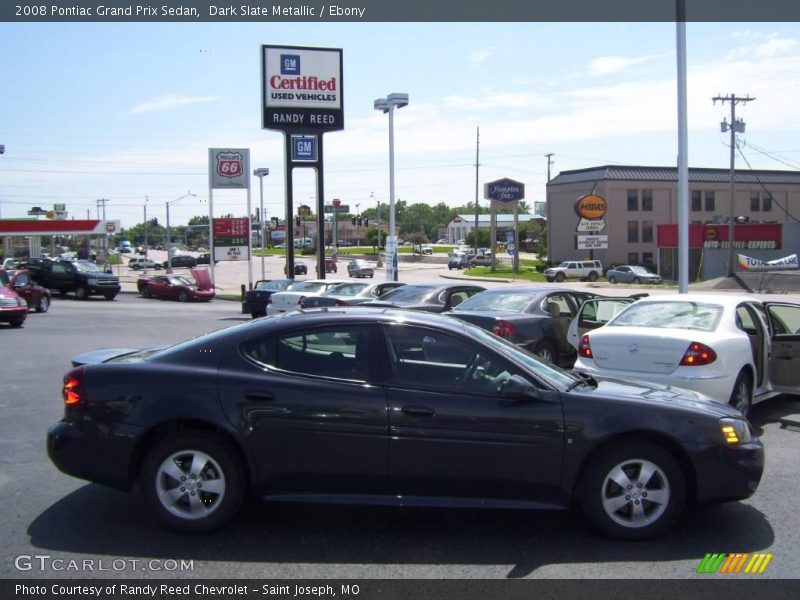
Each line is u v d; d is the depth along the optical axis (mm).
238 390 4918
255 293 25547
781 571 4473
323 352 5078
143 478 4961
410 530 5145
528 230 132750
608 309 11758
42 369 12922
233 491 4938
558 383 5164
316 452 4875
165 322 24391
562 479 4875
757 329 8742
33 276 40719
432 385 4969
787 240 57000
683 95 14414
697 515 5469
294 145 33656
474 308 11398
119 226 71688
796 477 6426
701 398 5410
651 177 75625
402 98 27422
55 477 6359
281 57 33281
